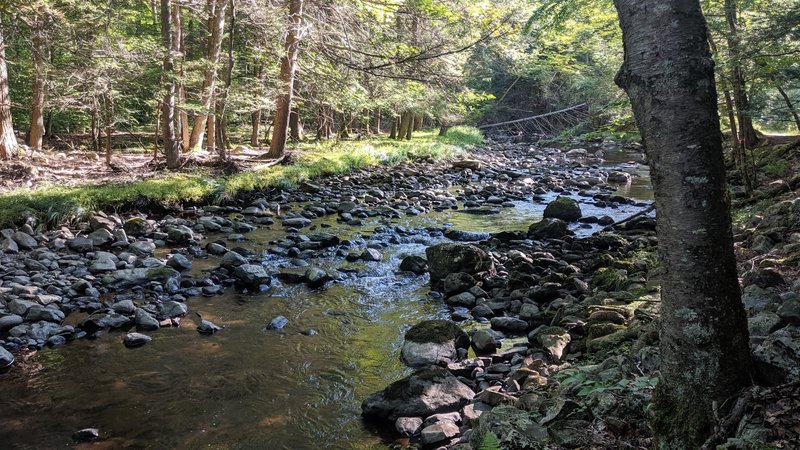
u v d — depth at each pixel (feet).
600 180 64.44
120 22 53.42
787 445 8.11
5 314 22.62
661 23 8.51
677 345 8.97
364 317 24.75
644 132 8.94
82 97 48.34
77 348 20.94
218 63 56.29
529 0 58.85
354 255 33.58
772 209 30.53
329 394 17.98
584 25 44.68
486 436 10.33
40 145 60.59
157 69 48.78
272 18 56.90
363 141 91.71
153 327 22.79
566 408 11.87
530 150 103.19
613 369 13.05
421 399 16.35
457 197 55.26
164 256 32.81
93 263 29.71
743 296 16.84
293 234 38.45
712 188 8.50
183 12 72.74
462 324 23.97
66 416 16.51
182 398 17.62
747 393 8.65
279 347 21.42
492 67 112.98
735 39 29.22
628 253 32.04
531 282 28.25
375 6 61.52
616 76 9.35
